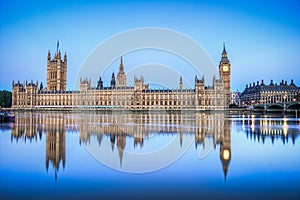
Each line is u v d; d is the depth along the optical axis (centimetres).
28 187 1642
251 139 3619
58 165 2159
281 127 5541
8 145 3050
